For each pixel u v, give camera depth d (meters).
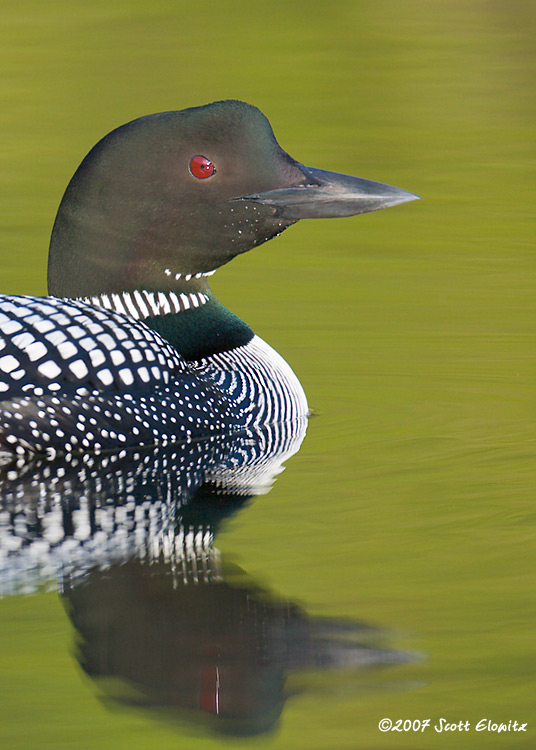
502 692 5.00
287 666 5.13
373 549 6.24
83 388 7.89
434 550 6.22
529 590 5.75
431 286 12.26
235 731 4.80
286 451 8.09
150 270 8.90
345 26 24.25
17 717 4.84
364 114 18.70
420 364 10.02
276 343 10.57
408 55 22.03
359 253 13.55
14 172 15.83
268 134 8.84
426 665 5.14
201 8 25.38
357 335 10.79
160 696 5.00
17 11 24.61
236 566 6.04
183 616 5.50
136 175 8.71
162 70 20.78
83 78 20.20
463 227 14.33
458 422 8.66
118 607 5.68
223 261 9.09
